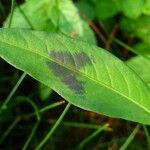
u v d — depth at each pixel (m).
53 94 0.26
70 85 0.13
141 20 0.25
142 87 0.14
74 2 0.26
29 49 0.13
